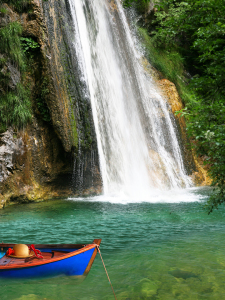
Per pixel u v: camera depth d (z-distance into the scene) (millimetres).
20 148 11812
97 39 16797
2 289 3977
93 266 4883
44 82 12539
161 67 22312
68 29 14180
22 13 12945
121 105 17078
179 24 5406
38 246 4496
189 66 25422
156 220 8336
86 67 14938
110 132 15586
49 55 12734
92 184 14148
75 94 13578
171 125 19578
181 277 4359
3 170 10945
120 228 7512
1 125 11242
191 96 5602
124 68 18750
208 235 6699
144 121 18281
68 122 12773
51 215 9258
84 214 9352
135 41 22250
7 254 4359
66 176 13320
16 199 11445
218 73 5207
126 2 6312
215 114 4883
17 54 12148
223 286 4020
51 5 13500
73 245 4297
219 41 5109
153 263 4957
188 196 13281
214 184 5438
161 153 18266
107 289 4012
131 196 13398
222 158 5020
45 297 3748
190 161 19500
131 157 16484
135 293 3871
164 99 20109
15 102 11820
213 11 4941
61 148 12977
